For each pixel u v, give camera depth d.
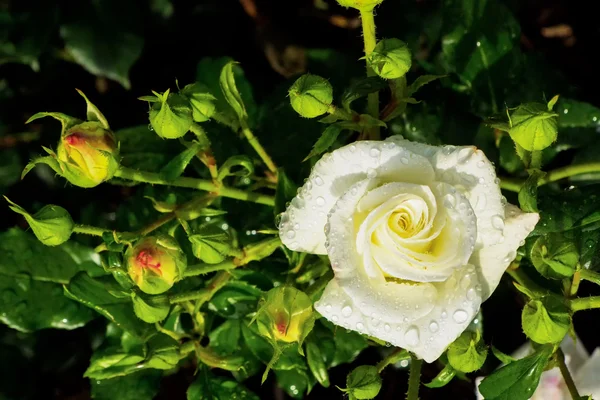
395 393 0.54
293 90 0.44
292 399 0.53
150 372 0.50
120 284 0.48
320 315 0.45
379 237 0.42
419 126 0.53
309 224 0.44
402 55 0.44
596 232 0.47
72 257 0.51
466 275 0.43
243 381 0.52
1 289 0.50
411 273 0.42
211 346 0.49
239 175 0.49
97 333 0.54
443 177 0.43
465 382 0.54
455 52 0.53
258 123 0.53
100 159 0.44
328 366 0.50
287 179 0.47
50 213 0.45
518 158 0.52
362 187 0.42
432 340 0.43
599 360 0.48
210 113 0.45
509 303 0.52
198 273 0.46
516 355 0.48
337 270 0.42
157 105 0.44
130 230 0.52
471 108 0.53
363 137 0.48
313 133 0.53
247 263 0.49
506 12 0.53
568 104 0.52
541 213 0.48
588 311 0.53
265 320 0.44
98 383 0.50
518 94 0.53
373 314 0.42
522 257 0.48
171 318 0.49
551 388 0.48
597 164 0.46
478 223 0.43
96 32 0.54
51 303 0.50
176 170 0.46
